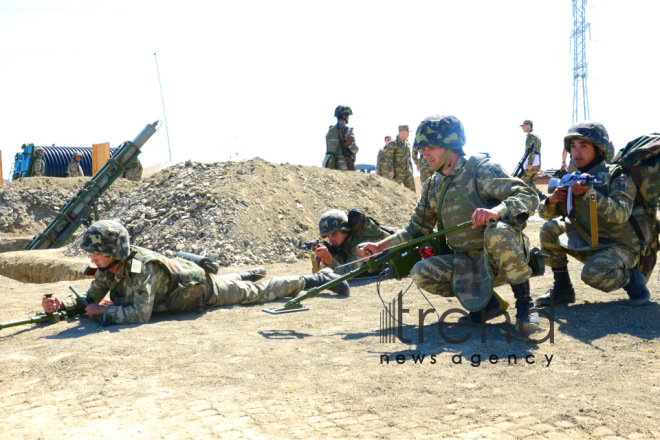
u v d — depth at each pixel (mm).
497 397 3141
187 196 11664
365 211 12844
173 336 4527
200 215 11055
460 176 4371
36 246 15734
